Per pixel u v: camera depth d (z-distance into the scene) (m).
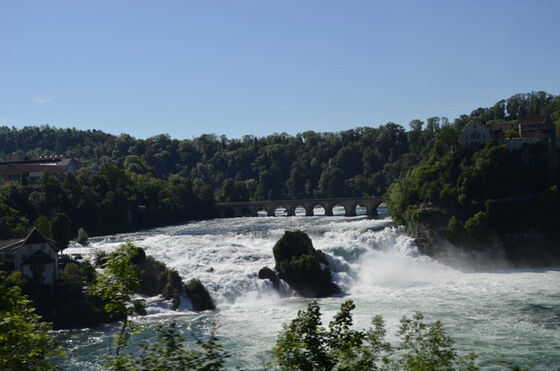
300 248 111.12
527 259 132.25
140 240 166.00
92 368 65.75
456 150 168.25
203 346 28.27
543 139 160.12
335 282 109.75
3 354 28.72
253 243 145.25
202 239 151.25
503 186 149.12
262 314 91.00
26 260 93.12
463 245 133.75
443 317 83.31
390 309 89.75
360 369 30.48
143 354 28.27
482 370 61.00
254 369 63.62
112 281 29.48
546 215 137.38
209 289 100.94
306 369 28.31
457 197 147.62
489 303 92.06
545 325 77.94
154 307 93.31
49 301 89.50
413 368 35.12
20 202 189.88
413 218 141.25
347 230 154.38
